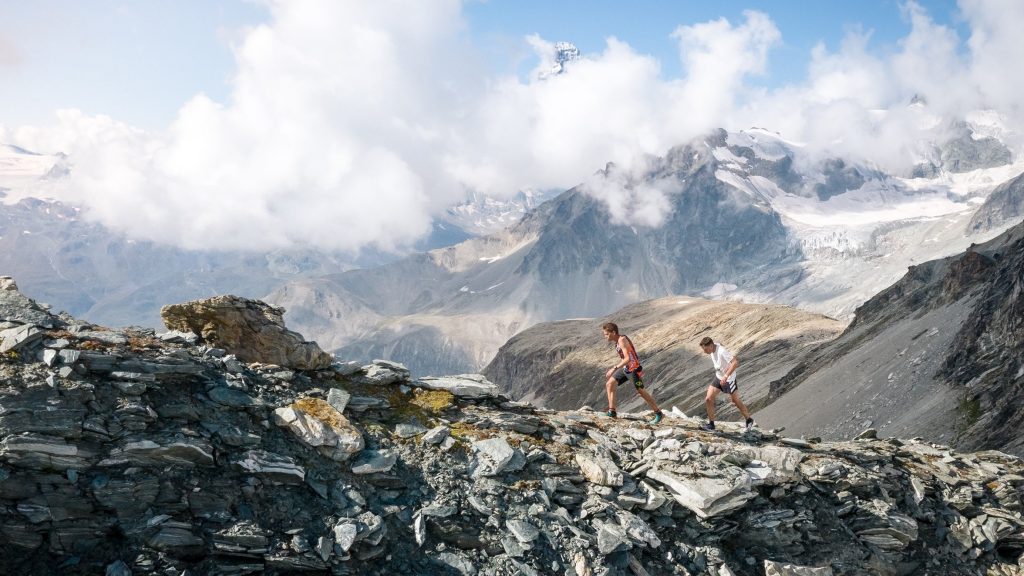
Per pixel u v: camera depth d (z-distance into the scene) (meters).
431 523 12.91
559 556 13.28
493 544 12.99
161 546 10.48
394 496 13.24
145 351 13.48
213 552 10.82
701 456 16.25
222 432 12.45
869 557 16.38
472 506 13.59
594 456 16.06
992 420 69.06
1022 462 22.86
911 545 17.59
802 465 17.55
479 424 16.30
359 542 11.91
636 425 18.75
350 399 15.42
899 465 20.17
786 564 15.39
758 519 15.80
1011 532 18.67
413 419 15.66
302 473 12.53
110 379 12.26
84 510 10.49
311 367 16.27
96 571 10.05
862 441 22.69
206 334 15.59
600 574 13.13
